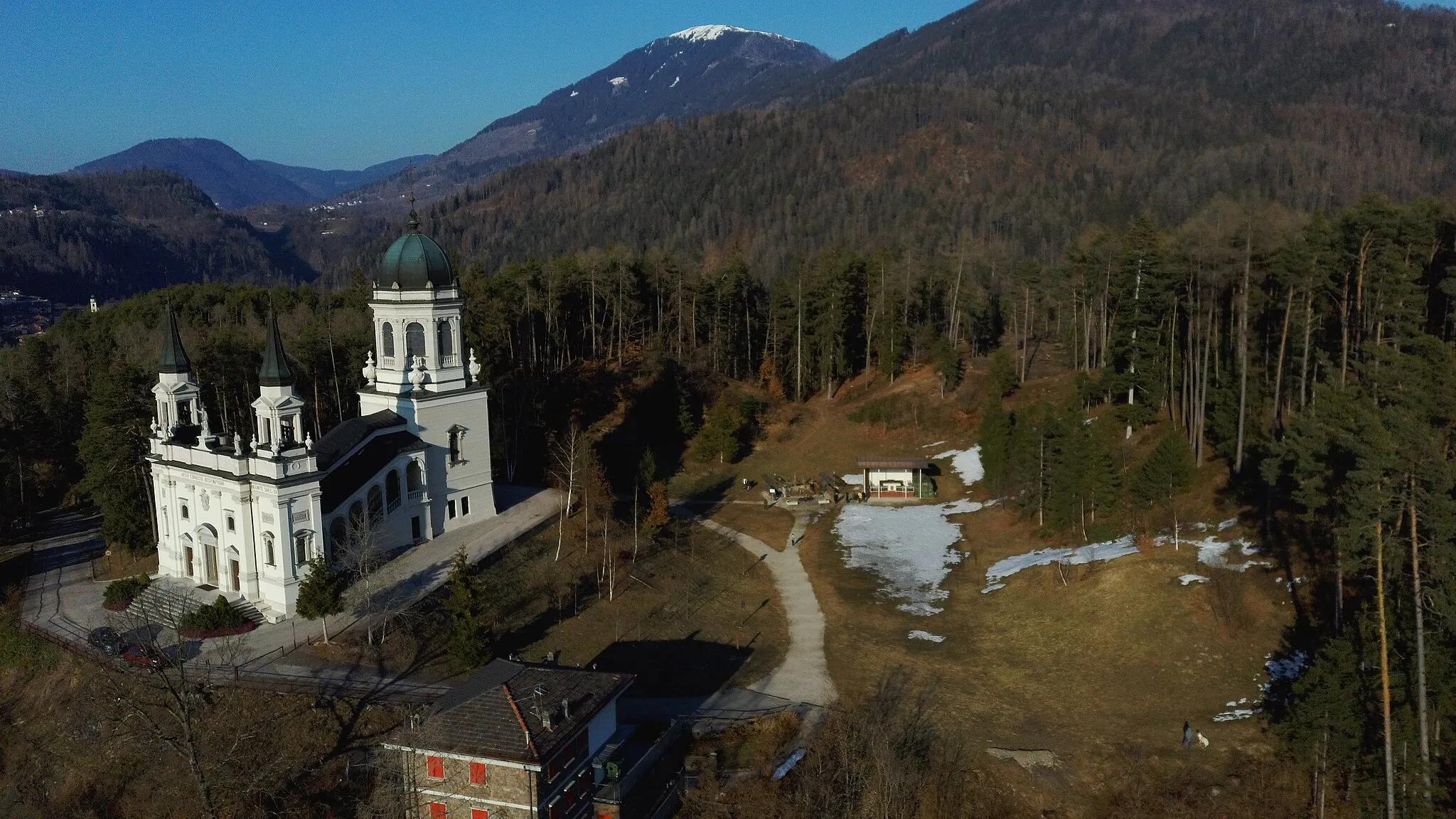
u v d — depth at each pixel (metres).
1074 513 91.31
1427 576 51.41
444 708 52.62
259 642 66.88
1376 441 48.41
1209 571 75.75
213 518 75.12
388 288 85.69
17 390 109.50
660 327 153.62
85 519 101.06
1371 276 77.88
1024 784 58.31
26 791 58.62
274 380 71.19
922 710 65.62
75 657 65.94
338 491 75.69
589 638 74.06
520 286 138.25
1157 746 60.66
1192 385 98.81
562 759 51.00
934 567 93.31
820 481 118.06
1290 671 64.75
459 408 88.44
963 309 157.38
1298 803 55.84
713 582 88.75
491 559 81.31
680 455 125.19
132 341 119.19
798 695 67.62
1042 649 73.56
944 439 125.88
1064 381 126.94
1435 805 51.59
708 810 55.22
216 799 54.66
